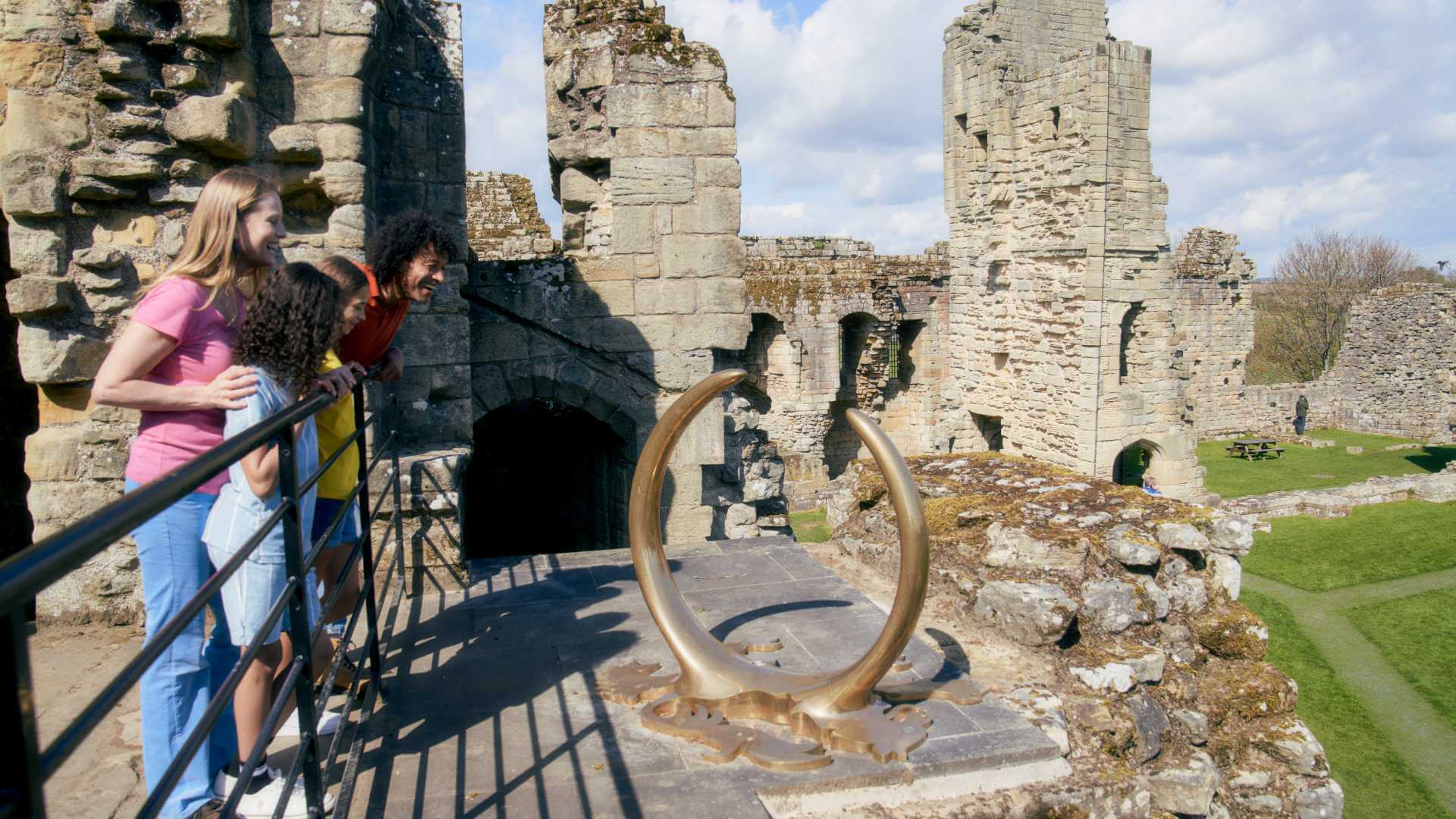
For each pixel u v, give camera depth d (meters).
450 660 4.37
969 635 4.78
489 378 8.02
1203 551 5.54
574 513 10.59
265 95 5.40
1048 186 21.59
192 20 4.93
